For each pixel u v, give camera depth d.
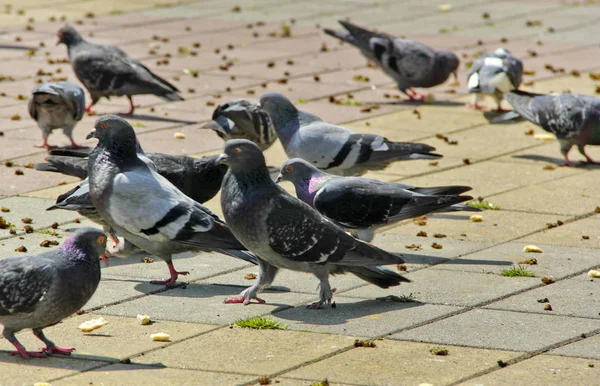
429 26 24.38
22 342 7.64
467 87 18.59
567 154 14.03
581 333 7.79
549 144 15.02
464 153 14.30
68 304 7.16
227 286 9.11
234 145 8.21
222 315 8.26
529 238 10.58
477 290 8.89
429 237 10.66
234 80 18.62
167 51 21.09
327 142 11.71
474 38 22.97
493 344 7.55
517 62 16.73
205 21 24.77
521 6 27.39
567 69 19.78
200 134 15.06
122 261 9.91
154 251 9.01
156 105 17.11
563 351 7.41
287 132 11.93
